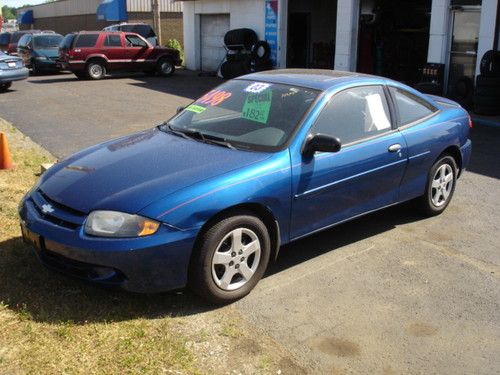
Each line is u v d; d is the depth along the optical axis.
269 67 19.41
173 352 3.39
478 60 12.73
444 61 13.72
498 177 7.46
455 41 13.52
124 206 3.63
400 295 4.22
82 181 3.99
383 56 18.12
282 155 4.21
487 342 3.65
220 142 4.47
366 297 4.18
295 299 4.12
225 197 3.80
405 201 5.48
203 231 3.78
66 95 16.20
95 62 20.83
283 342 3.59
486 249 5.09
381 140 4.96
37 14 50.69
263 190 4.01
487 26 12.38
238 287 4.02
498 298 4.21
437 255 4.93
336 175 4.55
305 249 5.00
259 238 4.09
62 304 3.83
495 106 12.05
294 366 3.36
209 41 23.64
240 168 4.00
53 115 12.51
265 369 3.31
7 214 5.44
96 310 3.79
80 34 20.48
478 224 5.70
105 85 18.95
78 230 3.64
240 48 19.89
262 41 19.41
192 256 3.77
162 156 4.25
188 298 4.05
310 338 3.65
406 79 18.44
